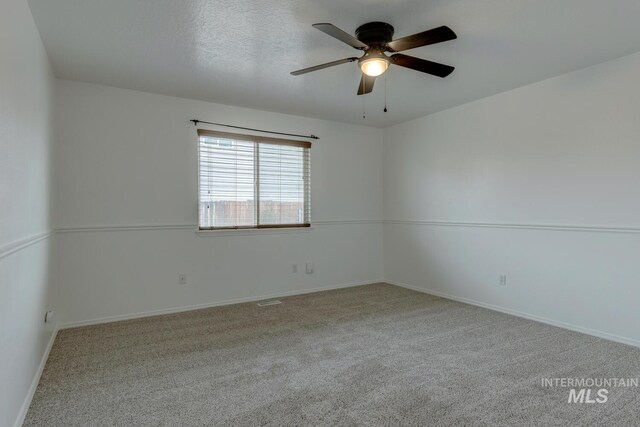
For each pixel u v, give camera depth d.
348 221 4.98
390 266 5.18
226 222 4.09
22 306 1.88
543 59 2.87
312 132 4.67
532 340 2.89
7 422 1.59
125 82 3.33
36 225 2.31
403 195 4.95
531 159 3.45
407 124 4.87
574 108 3.12
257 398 2.03
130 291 3.53
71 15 2.18
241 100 3.88
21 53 1.92
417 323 3.34
